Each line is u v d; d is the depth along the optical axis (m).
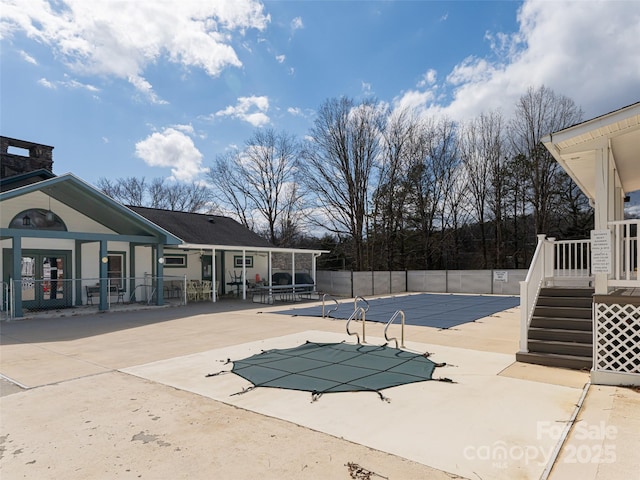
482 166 29.77
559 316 6.98
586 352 6.09
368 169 31.14
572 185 26.16
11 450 3.44
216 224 22.41
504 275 21.67
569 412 4.12
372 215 30.89
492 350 7.29
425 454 3.22
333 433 3.68
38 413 4.34
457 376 5.54
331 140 31.30
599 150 5.80
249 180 37.88
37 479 2.94
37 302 14.73
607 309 5.24
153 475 2.97
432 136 30.75
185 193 43.28
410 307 14.92
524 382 5.24
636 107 5.10
